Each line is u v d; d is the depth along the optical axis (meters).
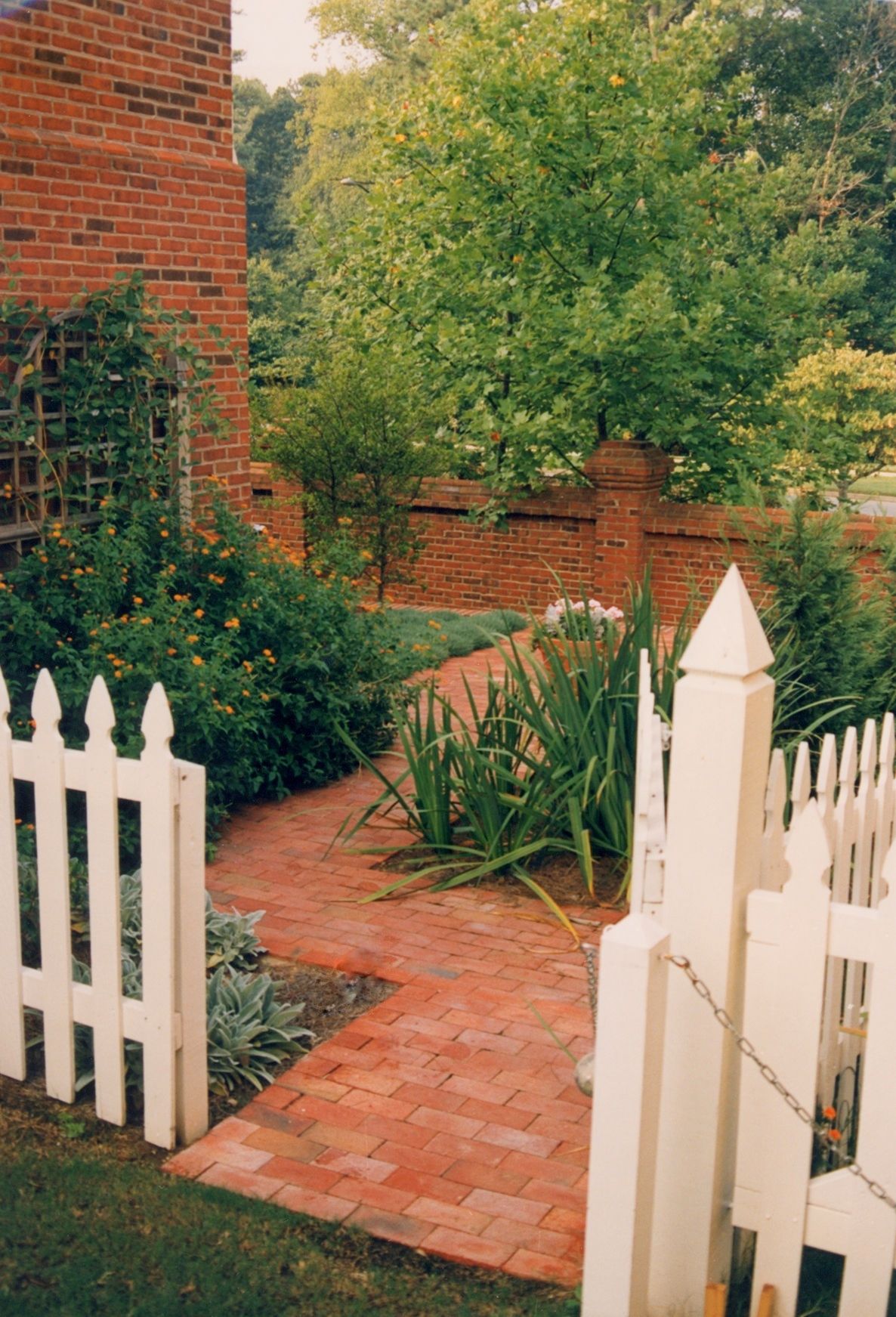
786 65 38.50
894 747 3.95
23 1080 3.98
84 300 7.12
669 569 13.29
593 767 5.63
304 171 53.50
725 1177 2.73
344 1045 4.30
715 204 14.38
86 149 7.08
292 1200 3.39
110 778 3.50
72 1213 3.30
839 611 6.43
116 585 6.54
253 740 6.73
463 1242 3.22
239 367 8.50
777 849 3.18
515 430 12.93
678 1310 2.74
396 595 14.88
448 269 13.96
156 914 3.49
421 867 6.05
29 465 7.19
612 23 14.34
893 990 2.44
